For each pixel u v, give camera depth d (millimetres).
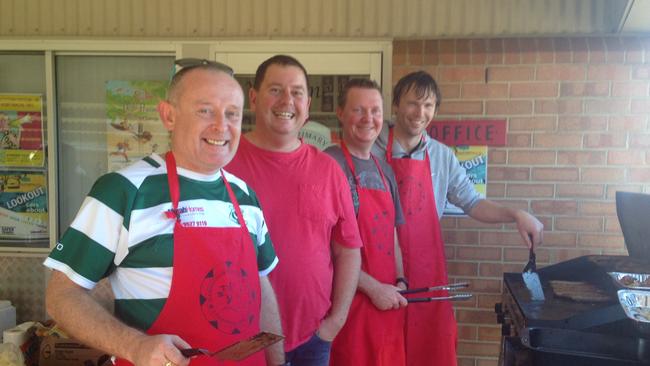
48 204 3564
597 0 3051
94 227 1335
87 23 3410
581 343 1725
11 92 3545
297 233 1978
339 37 3260
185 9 3348
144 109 3510
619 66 3053
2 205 3586
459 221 3197
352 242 2150
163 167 1456
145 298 1357
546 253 3162
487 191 3170
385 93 3246
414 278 2574
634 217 2496
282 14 3293
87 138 3568
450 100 3164
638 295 1859
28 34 3443
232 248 1454
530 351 1812
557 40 3111
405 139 2666
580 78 3078
